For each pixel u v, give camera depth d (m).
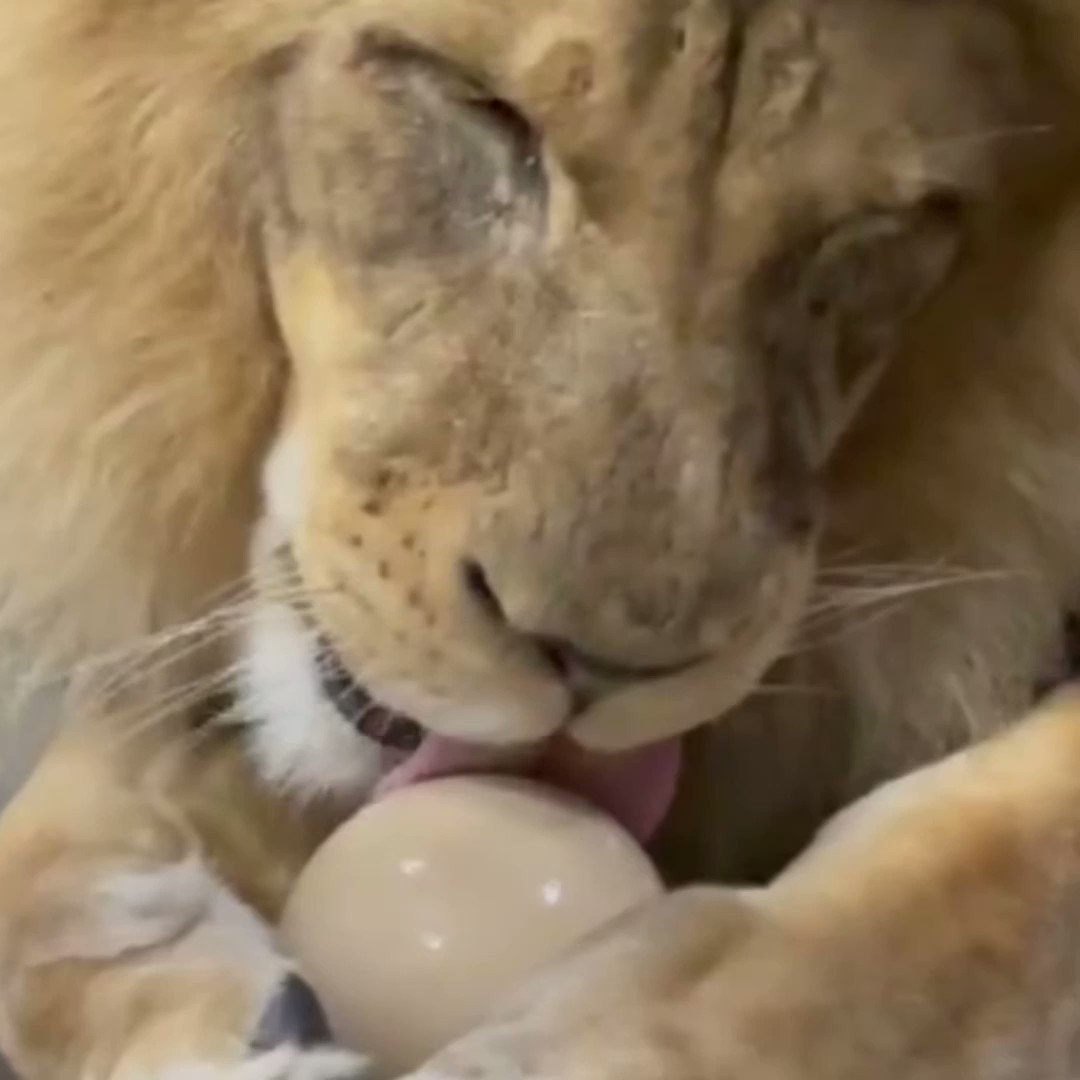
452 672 1.18
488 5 1.19
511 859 1.18
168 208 1.31
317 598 1.23
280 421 1.33
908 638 1.38
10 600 1.43
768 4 1.18
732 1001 1.11
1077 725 1.28
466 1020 1.15
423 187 1.22
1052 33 1.26
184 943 1.24
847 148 1.20
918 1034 1.13
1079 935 1.18
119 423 1.36
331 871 1.20
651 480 1.16
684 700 1.17
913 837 1.20
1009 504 1.37
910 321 1.30
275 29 1.26
